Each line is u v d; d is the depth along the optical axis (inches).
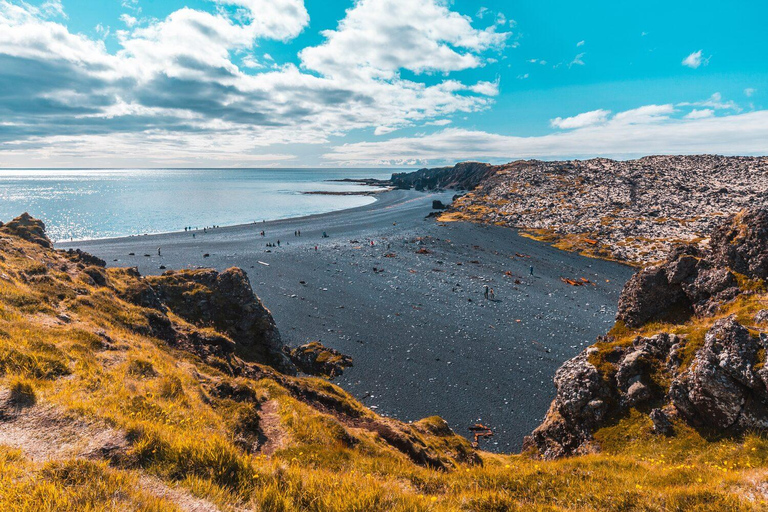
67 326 633.6
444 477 421.1
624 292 991.0
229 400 619.2
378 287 2519.7
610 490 348.5
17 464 255.9
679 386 611.5
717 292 808.9
